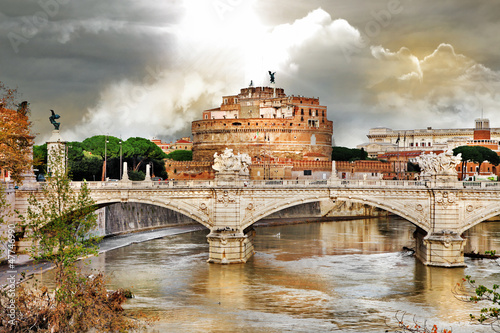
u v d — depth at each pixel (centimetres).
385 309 9581
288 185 12669
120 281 11081
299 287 10819
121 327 8388
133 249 14512
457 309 9544
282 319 9069
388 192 12506
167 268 12181
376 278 11469
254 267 12412
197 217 12469
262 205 12544
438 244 12194
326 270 12194
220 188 12344
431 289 10638
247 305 9731
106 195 12006
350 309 9562
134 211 17762
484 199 12162
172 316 9138
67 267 8406
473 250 14225
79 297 8281
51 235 8519
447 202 12181
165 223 19338
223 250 12488
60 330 7925
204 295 10256
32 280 10294
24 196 11675
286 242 16338
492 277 11362
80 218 8681
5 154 10794
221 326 8725
